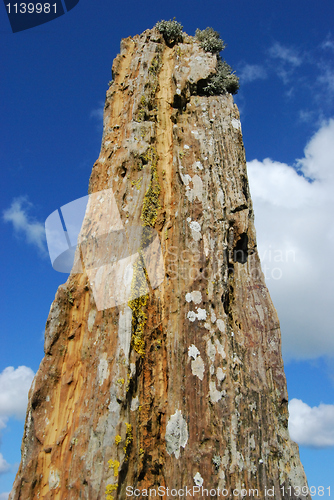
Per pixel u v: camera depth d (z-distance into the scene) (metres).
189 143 11.83
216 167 11.50
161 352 9.55
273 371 10.02
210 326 9.62
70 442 8.52
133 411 8.55
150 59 13.13
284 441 9.36
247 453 8.76
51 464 8.53
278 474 8.86
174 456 8.57
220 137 12.10
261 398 9.54
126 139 11.70
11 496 8.37
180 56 13.34
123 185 10.98
